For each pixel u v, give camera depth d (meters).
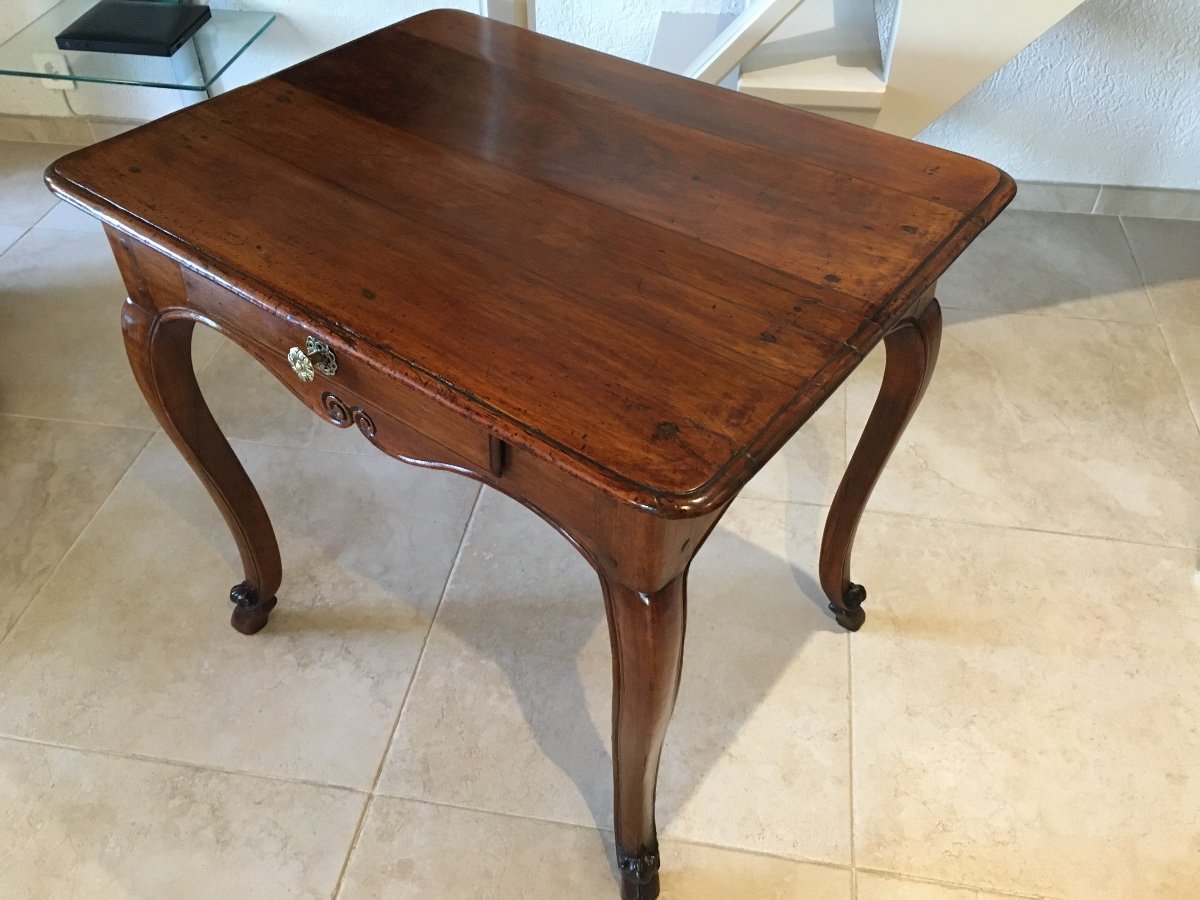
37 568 1.41
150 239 0.82
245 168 0.91
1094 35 1.88
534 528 1.48
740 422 0.67
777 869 1.11
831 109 1.55
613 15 1.96
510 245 0.83
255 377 1.73
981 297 1.93
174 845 1.12
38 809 1.15
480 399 0.68
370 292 0.77
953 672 1.30
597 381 0.70
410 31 1.17
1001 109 2.02
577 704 1.27
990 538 1.47
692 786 1.18
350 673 1.29
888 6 1.90
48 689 1.26
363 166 0.92
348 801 1.17
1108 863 1.11
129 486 1.53
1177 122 1.99
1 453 1.57
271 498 1.51
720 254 0.83
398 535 1.47
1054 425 1.66
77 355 1.75
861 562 1.44
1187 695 1.28
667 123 1.02
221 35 1.90
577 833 1.14
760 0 1.45
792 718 1.25
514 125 1.00
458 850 1.12
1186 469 1.58
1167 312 1.89
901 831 1.14
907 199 0.91
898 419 1.06
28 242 2.00
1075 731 1.24
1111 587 1.41
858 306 0.78
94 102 2.21
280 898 1.08
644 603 0.75
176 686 1.27
